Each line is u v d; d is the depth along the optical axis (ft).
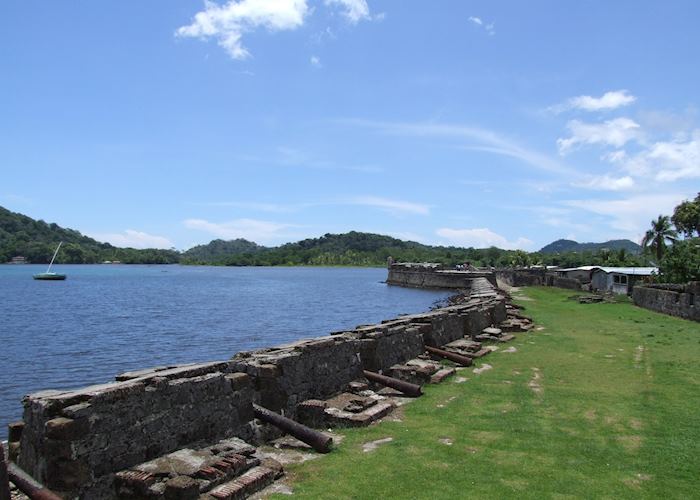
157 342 121.08
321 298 262.67
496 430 34.14
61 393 23.41
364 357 45.91
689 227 253.65
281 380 34.78
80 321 161.79
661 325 92.73
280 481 26.00
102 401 23.26
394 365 49.90
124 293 288.71
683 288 119.96
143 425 24.84
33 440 22.74
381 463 28.35
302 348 37.76
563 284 218.18
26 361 98.53
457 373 52.44
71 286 349.20
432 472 27.07
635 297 140.15
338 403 38.47
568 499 24.08
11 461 24.36
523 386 46.65
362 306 218.59
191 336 130.62
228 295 278.87
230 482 24.31
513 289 209.67
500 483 25.73
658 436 32.89
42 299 245.65
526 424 35.40
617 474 26.96
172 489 22.38
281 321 164.25
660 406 39.78
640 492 24.88
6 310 194.49
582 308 128.06
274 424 31.17
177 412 26.55
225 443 27.78
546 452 30.12
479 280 228.22
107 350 110.42
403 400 42.29
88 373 89.15
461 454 29.76
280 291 314.76
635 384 47.21
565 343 71.36
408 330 54.70
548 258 505.25
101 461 22.94
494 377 50.47
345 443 31.83
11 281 398.42
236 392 30.22
